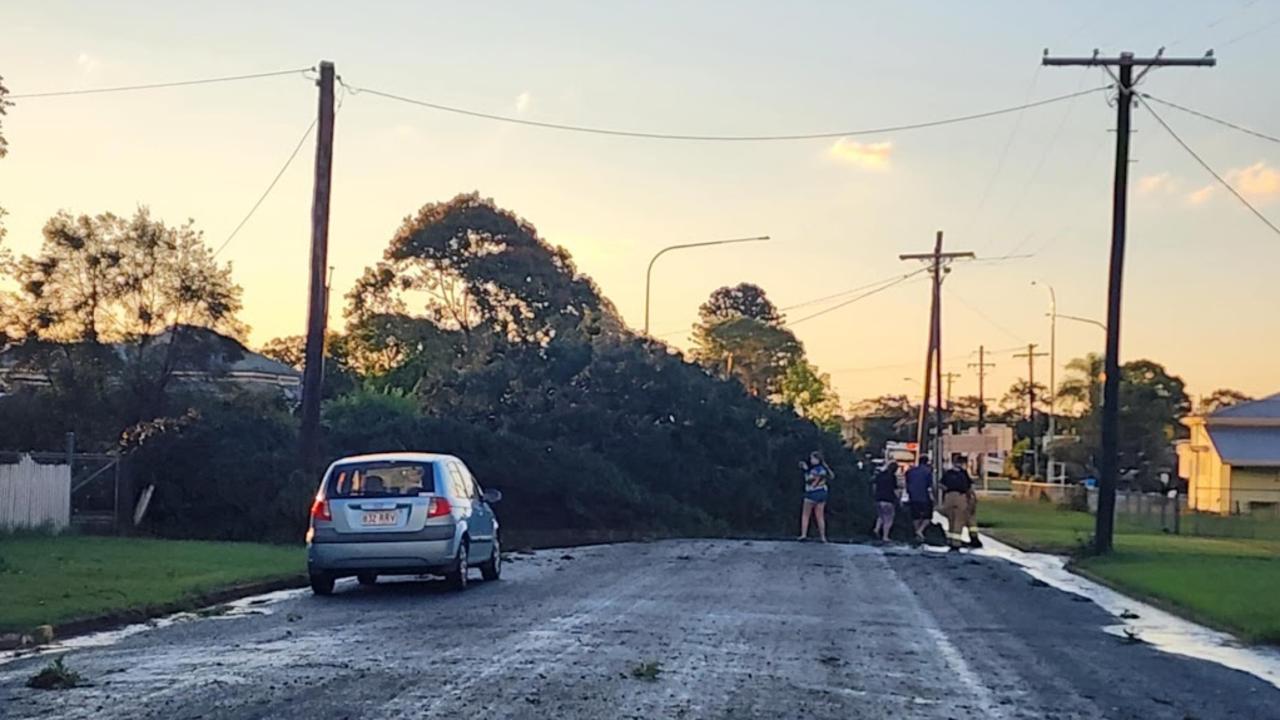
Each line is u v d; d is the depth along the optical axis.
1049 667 11.88
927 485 31.41
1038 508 58.59
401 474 17.91
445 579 18.19
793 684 10.56
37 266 34.41
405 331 61.84
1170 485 75.81
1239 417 66.06
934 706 9.81
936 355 56.66
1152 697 10.47
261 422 30.19
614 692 9.99
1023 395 127.25
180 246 35.12
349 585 19.09
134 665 11.12
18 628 12.80
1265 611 16.11
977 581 20.64
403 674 10.66
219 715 8.92
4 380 34.34
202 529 28.62
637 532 35.41
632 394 39.28
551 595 17.27
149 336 34.84
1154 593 18.48
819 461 31.50
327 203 25.81
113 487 28.36
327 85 25.62
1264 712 9.98
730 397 41.19
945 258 56.00
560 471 34.38
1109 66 27.64
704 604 16.19
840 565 22.92
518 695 9.79
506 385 38.69
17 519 25.75
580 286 66.31
